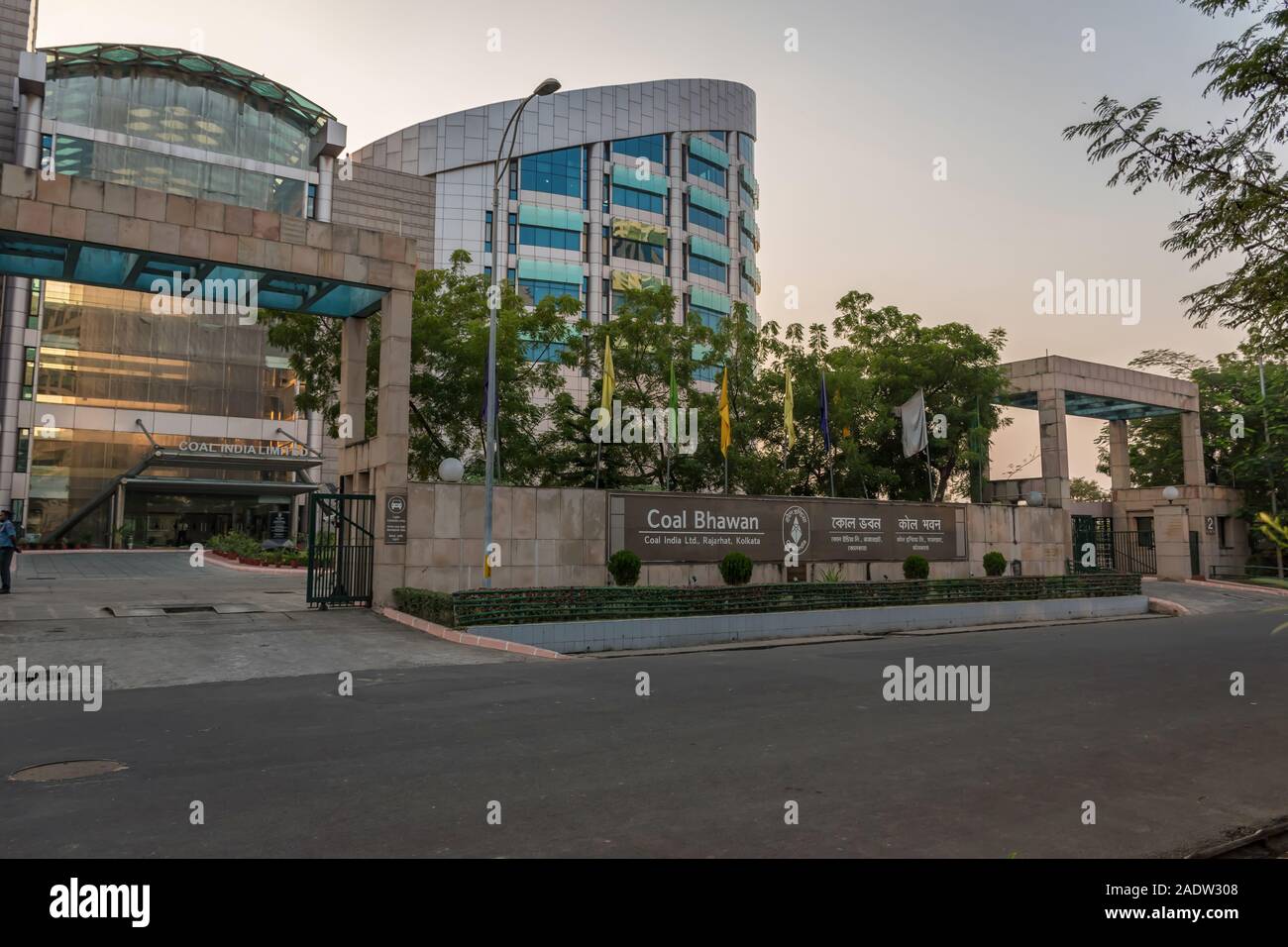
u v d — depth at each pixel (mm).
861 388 28922
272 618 16312
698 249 65438
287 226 17359
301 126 51094
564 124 61000
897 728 8297
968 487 34875
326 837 5074
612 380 22016
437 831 5188
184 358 47969
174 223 16281
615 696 10070
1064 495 34125
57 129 43156
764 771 6656
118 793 5906
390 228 55406
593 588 16562
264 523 49312
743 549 21969
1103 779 6531
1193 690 10680
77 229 15406
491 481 17141
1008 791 6145
